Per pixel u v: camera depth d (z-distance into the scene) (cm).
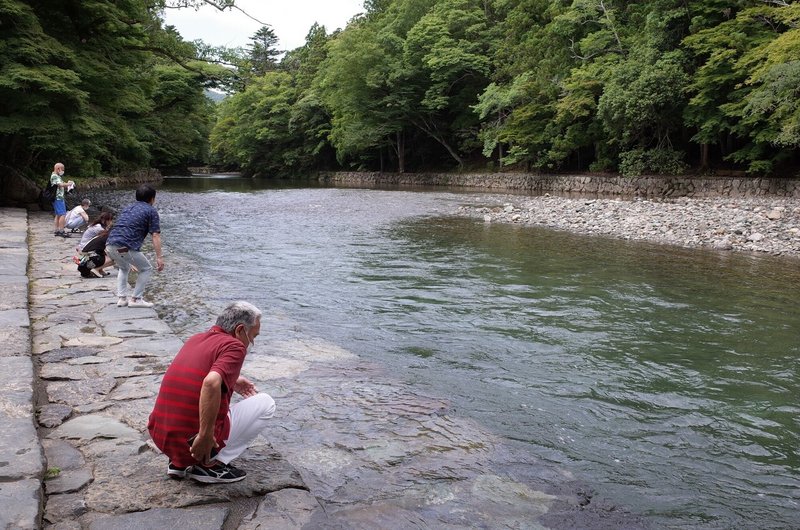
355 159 6003
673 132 3203
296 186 4562
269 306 849
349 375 571
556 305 866
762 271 1115
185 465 322
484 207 2462
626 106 2681
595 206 2192
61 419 408
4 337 563
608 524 338
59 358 543
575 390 552
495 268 1149
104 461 351
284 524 302
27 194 1981
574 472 401
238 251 1355
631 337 716
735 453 436
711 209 1933
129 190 3531
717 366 617
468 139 4609
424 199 2933
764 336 720
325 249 1388
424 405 504
